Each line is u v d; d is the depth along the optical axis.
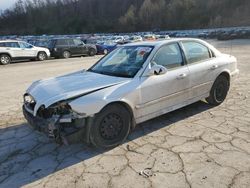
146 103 4.04
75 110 3.36
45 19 126.31
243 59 12.90
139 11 119.81
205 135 4.12
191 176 3.09
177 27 107.12
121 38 35.03
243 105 5.49
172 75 4.34
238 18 93.69
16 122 5.12
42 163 3.55
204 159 3.43
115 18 127.69
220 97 5.49
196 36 48.19
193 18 105.25
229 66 5.50
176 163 3.37
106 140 3.72
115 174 3.21
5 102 6.66
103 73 4.35
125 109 3.84
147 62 4.13
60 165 3.48
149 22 112.44
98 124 3.58
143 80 3.98
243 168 3.20
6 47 16.61
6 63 16.59
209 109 5.30
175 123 4.65
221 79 5.39
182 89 4.54
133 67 4.18
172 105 4.46
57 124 3.35
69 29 116.50
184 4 108.75
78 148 3.91
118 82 3.83
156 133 4.28
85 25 116.88
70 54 20.36
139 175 3.16
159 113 4.28
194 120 4.75
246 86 7.12
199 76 4.81
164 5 114.25
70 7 132.62
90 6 132.62
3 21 123.56
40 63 16.36
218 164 3.30
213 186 2.90
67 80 4.12
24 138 4.36
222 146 3.75
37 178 3.22
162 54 4.36
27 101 4.12
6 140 4.30
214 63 5.14
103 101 3.51
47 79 4.44
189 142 3.92
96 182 3.07
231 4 99.94
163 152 3.66
